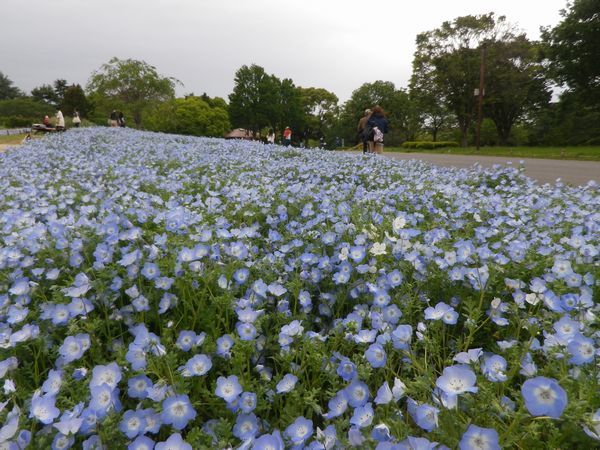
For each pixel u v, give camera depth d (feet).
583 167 48.26
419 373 5.03
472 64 130.00
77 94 234.17
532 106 149.69
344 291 7.41
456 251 8.21
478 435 3.26
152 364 4.85
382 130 43.62
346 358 5.08
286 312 6.34
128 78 113.80
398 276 7.06
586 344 4.51
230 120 222.07
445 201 14.89
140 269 7.29
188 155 29.01
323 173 22.44
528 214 13.71
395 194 15.72
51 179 19.53
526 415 3.67
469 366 4.51
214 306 6.38
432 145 151.23
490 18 131.85
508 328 6.34
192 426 4.67
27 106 259.39
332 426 4.02
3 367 4.94
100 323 5.96
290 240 9.83
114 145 36.88
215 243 8.38
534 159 67.10
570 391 4.17
